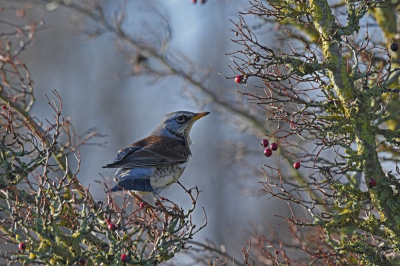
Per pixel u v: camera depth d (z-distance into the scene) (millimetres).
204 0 17047
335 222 10578
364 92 10508
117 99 30672
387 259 10648
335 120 10539
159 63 21797
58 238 9555
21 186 14742
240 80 10258
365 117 10508
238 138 27875
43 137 11328
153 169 12984
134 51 21734
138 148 13227
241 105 20844
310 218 16406
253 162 24234
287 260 12141
